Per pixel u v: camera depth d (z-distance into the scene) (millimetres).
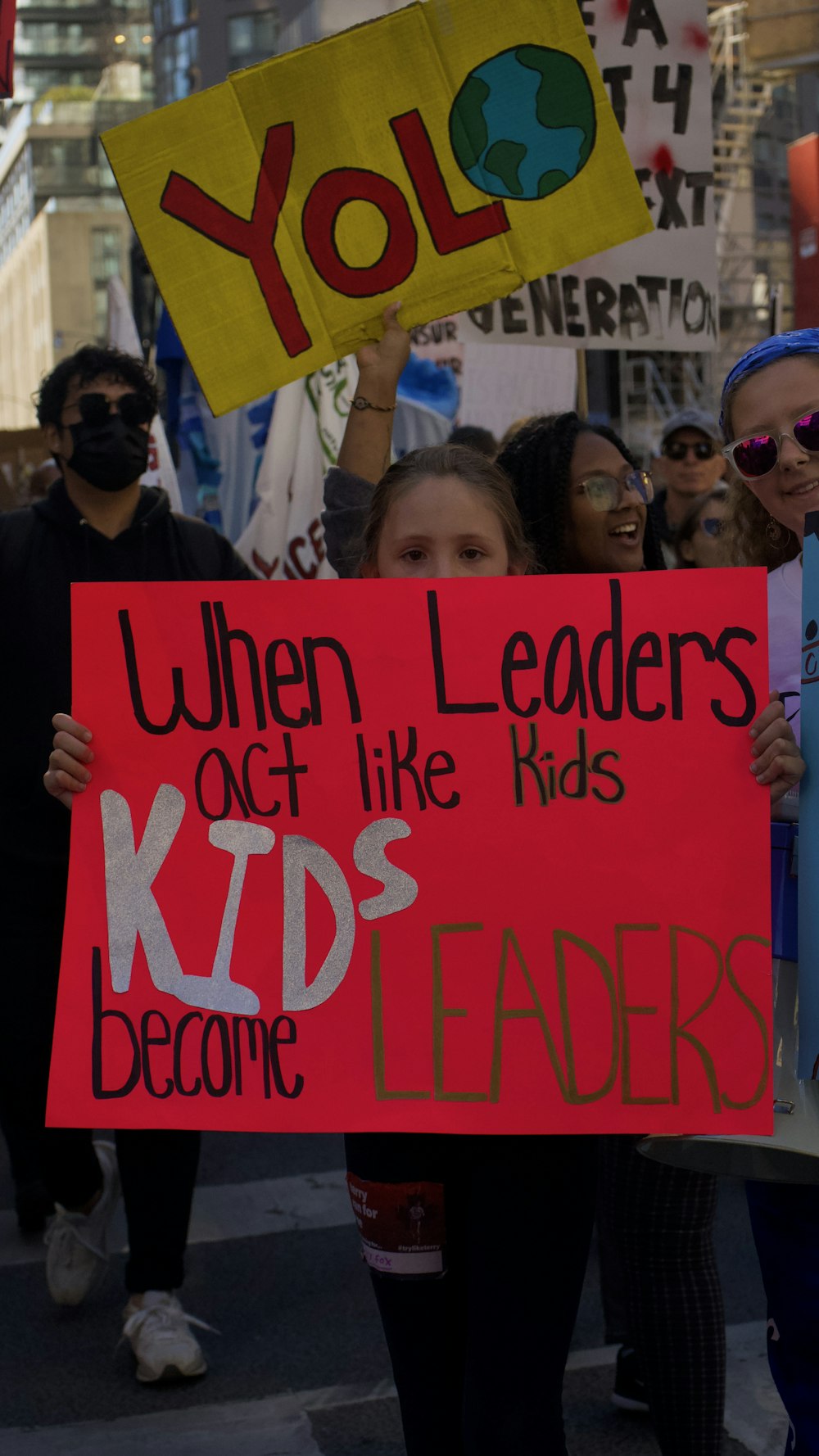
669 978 2037
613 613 2080
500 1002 2068
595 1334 3561
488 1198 2119
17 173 50500
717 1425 2547
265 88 2953
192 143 2963
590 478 2885
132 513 3623
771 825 2133
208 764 2146
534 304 4797
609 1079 2039
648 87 4828
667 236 4875
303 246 2980
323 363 3000
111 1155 3777
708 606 2059
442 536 2242
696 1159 2111
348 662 2129
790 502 2266
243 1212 4438
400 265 2986
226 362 2992
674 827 2053
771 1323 2109
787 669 2240
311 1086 2084
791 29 15125
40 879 3436
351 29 2955
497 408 7750
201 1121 2094
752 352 2297
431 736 2113
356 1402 3207
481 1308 2104
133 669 2162
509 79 2973
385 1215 2178
